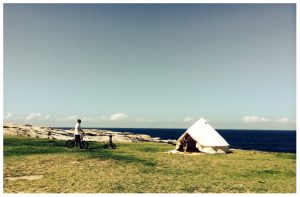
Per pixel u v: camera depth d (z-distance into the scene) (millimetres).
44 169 20203
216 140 34031
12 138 38531
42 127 53906
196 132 34875
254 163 25703
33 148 30281
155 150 35094
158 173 20016
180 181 17953
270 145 116000
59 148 31344
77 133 32312
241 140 159125
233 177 19484
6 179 17484
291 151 86250
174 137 184625
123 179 18109
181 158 27672
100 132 65062
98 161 24031
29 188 15812
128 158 26297
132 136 58469
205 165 23828
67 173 19250
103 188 16078
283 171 21984
